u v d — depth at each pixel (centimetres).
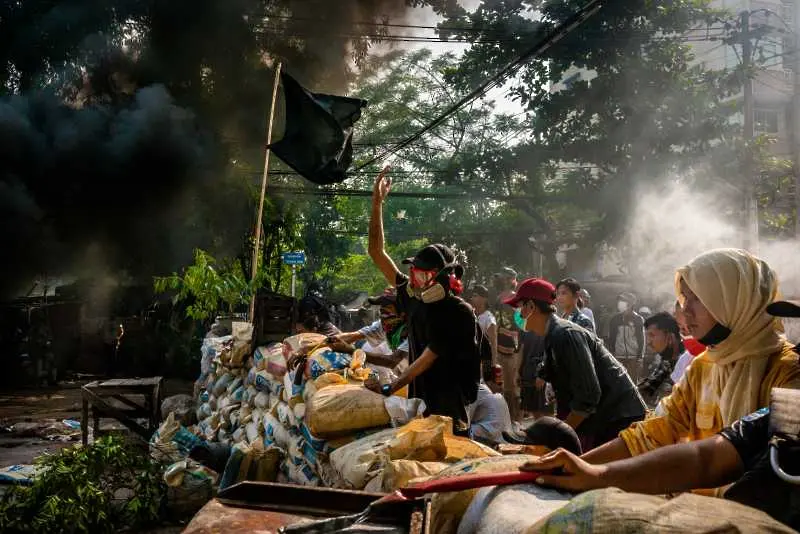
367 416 365
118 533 494
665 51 2061
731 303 177
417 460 282
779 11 2381
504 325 1144
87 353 1981
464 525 152
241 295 928
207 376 899
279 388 508
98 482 507
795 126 1786
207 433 705
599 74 2088
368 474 292
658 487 137
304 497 178
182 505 512
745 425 136
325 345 475
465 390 369
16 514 487
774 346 178
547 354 390
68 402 1380
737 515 97
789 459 118
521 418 834
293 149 696
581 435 383
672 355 477
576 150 2136
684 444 139
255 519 166
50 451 848
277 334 678
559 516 105
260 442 481
